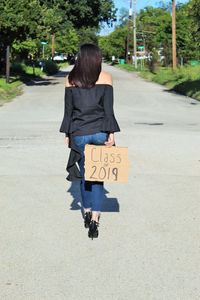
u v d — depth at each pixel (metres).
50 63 57.59
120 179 5.55
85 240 5.58
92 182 5.67
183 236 5.73
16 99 26.02
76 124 5.61
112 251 5.25
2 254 5.16
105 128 5.57
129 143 12.22
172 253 5.20
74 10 51.44
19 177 8.62
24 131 14.27
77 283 4.48
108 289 4.36
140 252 5.22
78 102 5.59
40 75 49.22
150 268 4.81
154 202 7.16
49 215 6.51
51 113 19.52
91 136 5.58
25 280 4.54
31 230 5.91
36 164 9.68
